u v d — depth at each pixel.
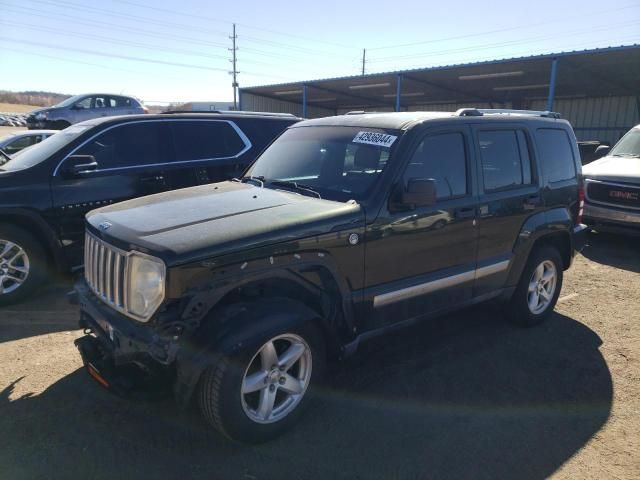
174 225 2.98
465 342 4.58
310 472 2.81
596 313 5.41
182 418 3.29
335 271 3.24
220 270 2.74
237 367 2.76
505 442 3.14
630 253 8.09
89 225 3.35
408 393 3.68
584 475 2.86
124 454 2.93
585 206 8.38
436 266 3.90
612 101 25.73
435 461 2.94
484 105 30.92
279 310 2.91
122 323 2.84
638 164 8.51
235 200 3.51
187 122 6.51
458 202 3.97
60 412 3.33
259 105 31.34
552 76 16.84
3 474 2.74
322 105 35.16
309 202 3.45
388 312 3.64
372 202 3.44
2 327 4.67
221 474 2.78
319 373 3.22
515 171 4.54
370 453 2.99
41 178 5.32
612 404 3.61
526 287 4.77
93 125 5.86
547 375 4.01
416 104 32.62
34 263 5.29
